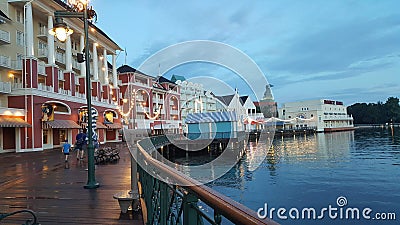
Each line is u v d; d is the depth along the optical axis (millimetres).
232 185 15422
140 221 5070
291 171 22453
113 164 13484
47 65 29750
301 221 11555
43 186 8430
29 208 6043
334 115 97188
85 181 9109
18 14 29391
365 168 24000
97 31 37906
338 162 27969
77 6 8609
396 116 118938
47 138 29625
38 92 27156
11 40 28266
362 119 119125
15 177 10320
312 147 44031
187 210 2314
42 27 32719
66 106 31125
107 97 40281
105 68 41594
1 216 3959
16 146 25516
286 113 94312
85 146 16234
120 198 5488
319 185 17438
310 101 91500
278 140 59438
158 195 3922
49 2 29938
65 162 14281
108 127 37688
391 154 32750
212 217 2047
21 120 25719
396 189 16359
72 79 32969
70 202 6465
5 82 26047
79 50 39812
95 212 5652
